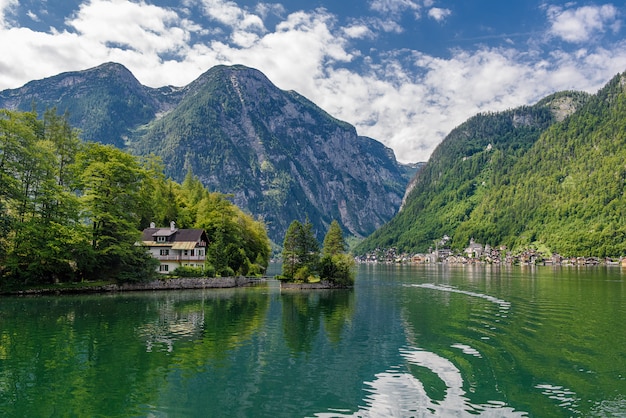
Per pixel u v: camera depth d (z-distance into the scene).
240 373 32.72
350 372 33.22
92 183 86.56
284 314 60.38
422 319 56.41
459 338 44.75
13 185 72.12
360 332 47.91
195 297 78.94
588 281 126.00
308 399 27.75
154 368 33.72
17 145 75.00
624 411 25.97
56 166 91.25
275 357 37.28
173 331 47.09
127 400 27.38
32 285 76.75
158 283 91.81
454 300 77.81
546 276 154.38
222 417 25.06
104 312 58.81
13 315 55.44
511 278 143.25
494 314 60.19
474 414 25.41
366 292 94.56
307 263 109.56
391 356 37.75
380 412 25.70
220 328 49.16
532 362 35.91
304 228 111.19
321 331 48.38
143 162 128.50
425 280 135.25
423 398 27.95
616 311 62.50
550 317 57.25
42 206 80.56
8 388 29.31
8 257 73.75
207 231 127.44
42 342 41.44
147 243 109.94
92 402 27.06
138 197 93.38
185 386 29.91
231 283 107.62
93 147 91.38
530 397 28.12
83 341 42.00
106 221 86.06
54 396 27.95
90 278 85.88
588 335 45.88
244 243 138.88
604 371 33.53
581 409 26.25
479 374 32.81
